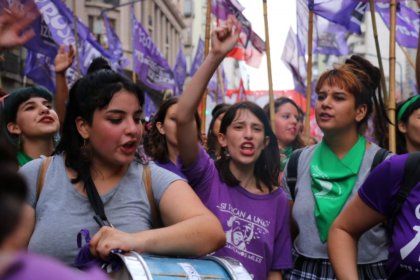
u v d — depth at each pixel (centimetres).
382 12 684
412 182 228
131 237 211
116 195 237
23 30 222
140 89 244
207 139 508
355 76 325
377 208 239
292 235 341
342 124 323
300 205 327
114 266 204
